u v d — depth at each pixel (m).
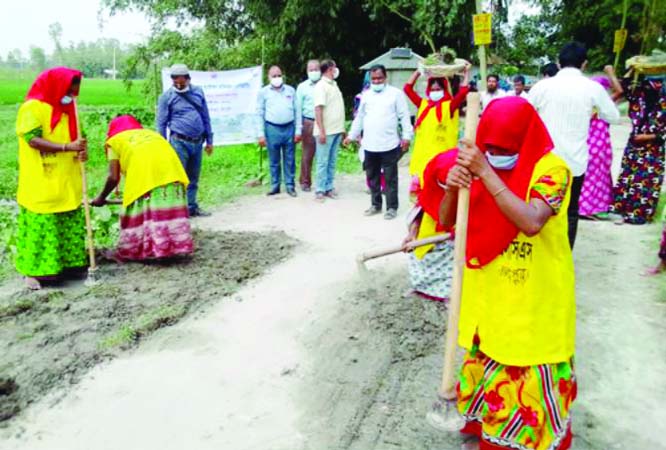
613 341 4.33
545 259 2.63
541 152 2.61
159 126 7.66
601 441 3.22
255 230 7.30
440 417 2.82
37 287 5.33
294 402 3.64
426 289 5.00
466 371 2.93
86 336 4.43
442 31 17.64
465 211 2.66
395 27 19.03
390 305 4.97
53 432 3.35
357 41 19.66
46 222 5.21
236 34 20.16
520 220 2.48
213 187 9.89
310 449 3.21
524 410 2.68
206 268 5.86
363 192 9.63
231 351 4.26
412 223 4.83
